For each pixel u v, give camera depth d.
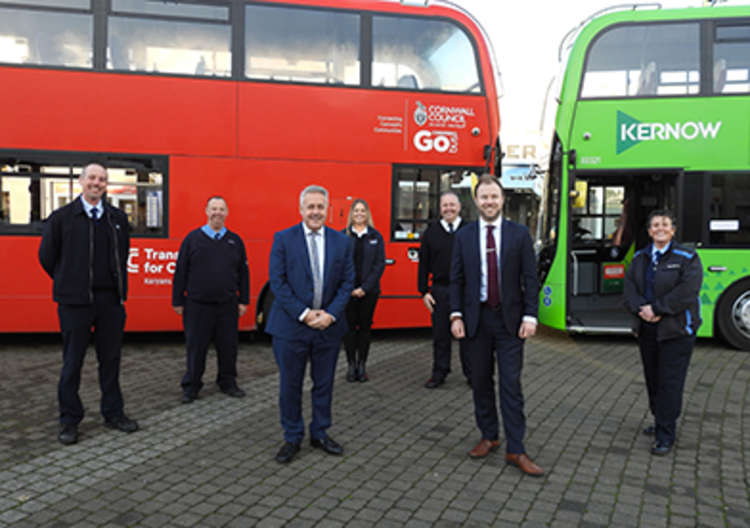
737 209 7.93
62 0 7.38
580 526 3.26
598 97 8.15
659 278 4.28
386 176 8.05
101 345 4.62
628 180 9.51
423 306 8.23
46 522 3.25
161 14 7.57
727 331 7.94
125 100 7.49
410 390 5.96
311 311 4.05
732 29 7.96
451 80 8.23
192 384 5.50
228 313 5.62
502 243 3.97
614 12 8.20
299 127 7.87
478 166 8.24
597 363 7.14
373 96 8.02
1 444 4.40
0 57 7.26
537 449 4.39
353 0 7.98
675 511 3.44
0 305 7.36
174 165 7.61
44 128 7.33
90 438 4.55
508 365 3.99
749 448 4.45
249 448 4.38
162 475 3.88
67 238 4.34
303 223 4.16
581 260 9.64
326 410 4.30
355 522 3.29
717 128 7.94
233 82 7.72
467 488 3.72
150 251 7.59
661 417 4.32
